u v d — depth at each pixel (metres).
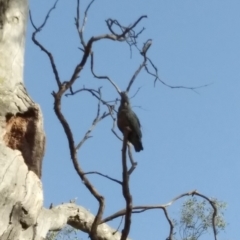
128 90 7.18
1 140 7.27
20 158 7.19
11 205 6.95
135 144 7.24
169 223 7.80
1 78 7.47
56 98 6.74
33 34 6.87
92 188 7.02
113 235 9.77
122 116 7.08
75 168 6.93
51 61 6.80
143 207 7.64
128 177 6.68
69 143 6.88
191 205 11.07
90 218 9.64
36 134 7.43
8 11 7.86
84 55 6.80
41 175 7.47
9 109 7.38
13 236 6.96
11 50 7.68
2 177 6.90
